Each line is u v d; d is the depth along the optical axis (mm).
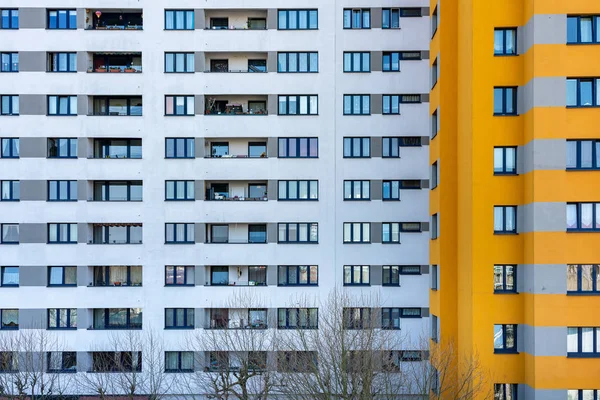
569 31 20531
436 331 25906
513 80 21328
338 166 32094
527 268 20703
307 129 32125
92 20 33406
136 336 31219
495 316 21078
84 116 31953
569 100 20547
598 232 20016
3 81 31953
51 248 31703
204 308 31766
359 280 32219
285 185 32344
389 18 32594
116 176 32000
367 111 32594
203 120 32031
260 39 32188
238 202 31906
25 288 31562
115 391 29375
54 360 31578
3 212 31797
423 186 31984
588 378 19828
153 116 32094
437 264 25266
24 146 31875
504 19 21328
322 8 32250
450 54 24250
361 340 22859
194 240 31969
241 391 30922
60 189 32156
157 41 32125
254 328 30281
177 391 31141
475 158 21359
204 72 32031
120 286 31656
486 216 21250
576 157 20469
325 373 23188
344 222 32062
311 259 31875
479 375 20516
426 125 32125
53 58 32500
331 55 32188
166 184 32188
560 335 19922
